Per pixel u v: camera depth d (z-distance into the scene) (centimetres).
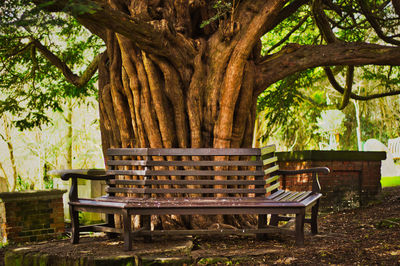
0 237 674
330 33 896
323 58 677
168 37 588
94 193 976
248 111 648
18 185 1889
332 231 629
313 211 580
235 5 647
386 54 672
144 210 474
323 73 1188
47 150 1944
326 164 838
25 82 967
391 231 577
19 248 500
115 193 582
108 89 661
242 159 641
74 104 1792
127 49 610
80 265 436
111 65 646
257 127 2041
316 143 2527
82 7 357
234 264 441
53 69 1016
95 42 1103
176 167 607
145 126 612
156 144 607
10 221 662
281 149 2672
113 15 481
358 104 2658
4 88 968
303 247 495
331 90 2486
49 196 700
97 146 2272
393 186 1137
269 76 671
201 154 525
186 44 618
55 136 1945
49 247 502
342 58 676
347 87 1021
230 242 547
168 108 621
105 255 445
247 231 507
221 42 630
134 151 536
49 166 2009
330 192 839
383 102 2688
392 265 408
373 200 884
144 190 520
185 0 662
